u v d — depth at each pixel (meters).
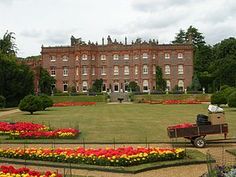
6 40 94.25
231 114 45.19
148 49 108.75
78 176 15.36
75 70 110.81
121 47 110.25
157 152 18.02
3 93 74.81
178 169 16.83
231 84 103.31
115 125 34.56
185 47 109.69
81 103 77.81
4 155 19.31
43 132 26.84
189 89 105.00
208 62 127.94
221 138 24.84
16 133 26.73
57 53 111.69
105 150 18.08
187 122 36.66
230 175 11.60
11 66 75.56
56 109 61.69
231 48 115.00
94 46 110.62
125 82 110.31
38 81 101.19
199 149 21.64
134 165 17.05
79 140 25.62
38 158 18.50
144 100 87.00
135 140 25.31
